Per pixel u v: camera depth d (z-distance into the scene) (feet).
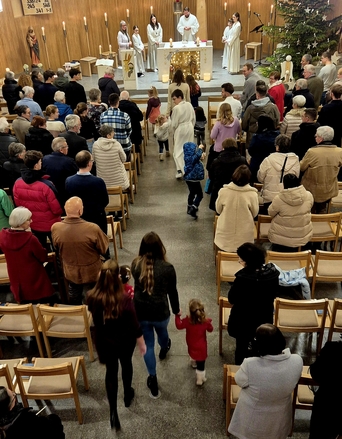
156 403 12.72
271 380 9.12
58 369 10.96
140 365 14.05
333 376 9.13
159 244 11.48
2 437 8.21
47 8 44.88
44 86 27.32
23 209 13.70
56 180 17.03
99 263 14.30
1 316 13.97
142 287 11.57
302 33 37.91
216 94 40.86
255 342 9.45
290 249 18.11
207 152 29.50
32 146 19.06
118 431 11.94
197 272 18.21
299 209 15.42
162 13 53.62
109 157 19.74
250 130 22.04
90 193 15.47
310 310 13.65
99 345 10.85
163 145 29.43
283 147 17.01
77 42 49.24
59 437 8.61
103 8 50.21
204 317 12.21
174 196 24.52
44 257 14.30
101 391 13.12
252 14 51.47
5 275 15.81
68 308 12.91
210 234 20.81
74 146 18.37
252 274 10.88
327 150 17.28
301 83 23.00
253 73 26.30
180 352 14.44
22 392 11.55
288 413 9.80
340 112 21.29
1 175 19.81
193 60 41.98
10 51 42.68
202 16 48.24
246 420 9.74
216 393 12.97
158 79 43.52
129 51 39.40
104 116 21.84
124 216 21.02
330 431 9.48
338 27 38.81
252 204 15.43
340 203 19.10
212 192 18.03
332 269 15.38
